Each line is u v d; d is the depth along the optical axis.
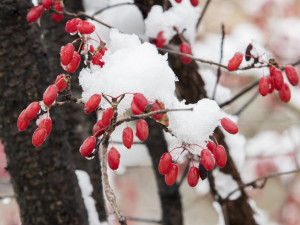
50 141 0.93
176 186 1.17
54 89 0.82
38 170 0.93
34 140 0.83
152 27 1.00
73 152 1.05
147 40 1.00
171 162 0.83
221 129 1.01
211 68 1.48
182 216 1.18
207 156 0.82
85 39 0.85
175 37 1.02
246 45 0.92
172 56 1.02
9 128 0.93
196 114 0.84
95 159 1.06
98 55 0.84
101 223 1.04
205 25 2.18
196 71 1.02
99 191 1.06
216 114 0.84
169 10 1.01
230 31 2.16
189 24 1.01
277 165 2.00
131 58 0.84
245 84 2.14
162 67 0.84
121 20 1.03
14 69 0.93
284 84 0.92
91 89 0.84
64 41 1.05
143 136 0.81
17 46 0.93
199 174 0.84
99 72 0.84
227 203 1.03
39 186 0.93
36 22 0.94
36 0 0.98
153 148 1.17
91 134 1.08
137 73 0.83
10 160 0.94
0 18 0.92
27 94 0.93
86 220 0.96
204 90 1.03
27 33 0.93
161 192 1.18
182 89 1.03
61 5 0.90
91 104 0.80
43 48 0.94
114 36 0.89
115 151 0.82
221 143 1.01
